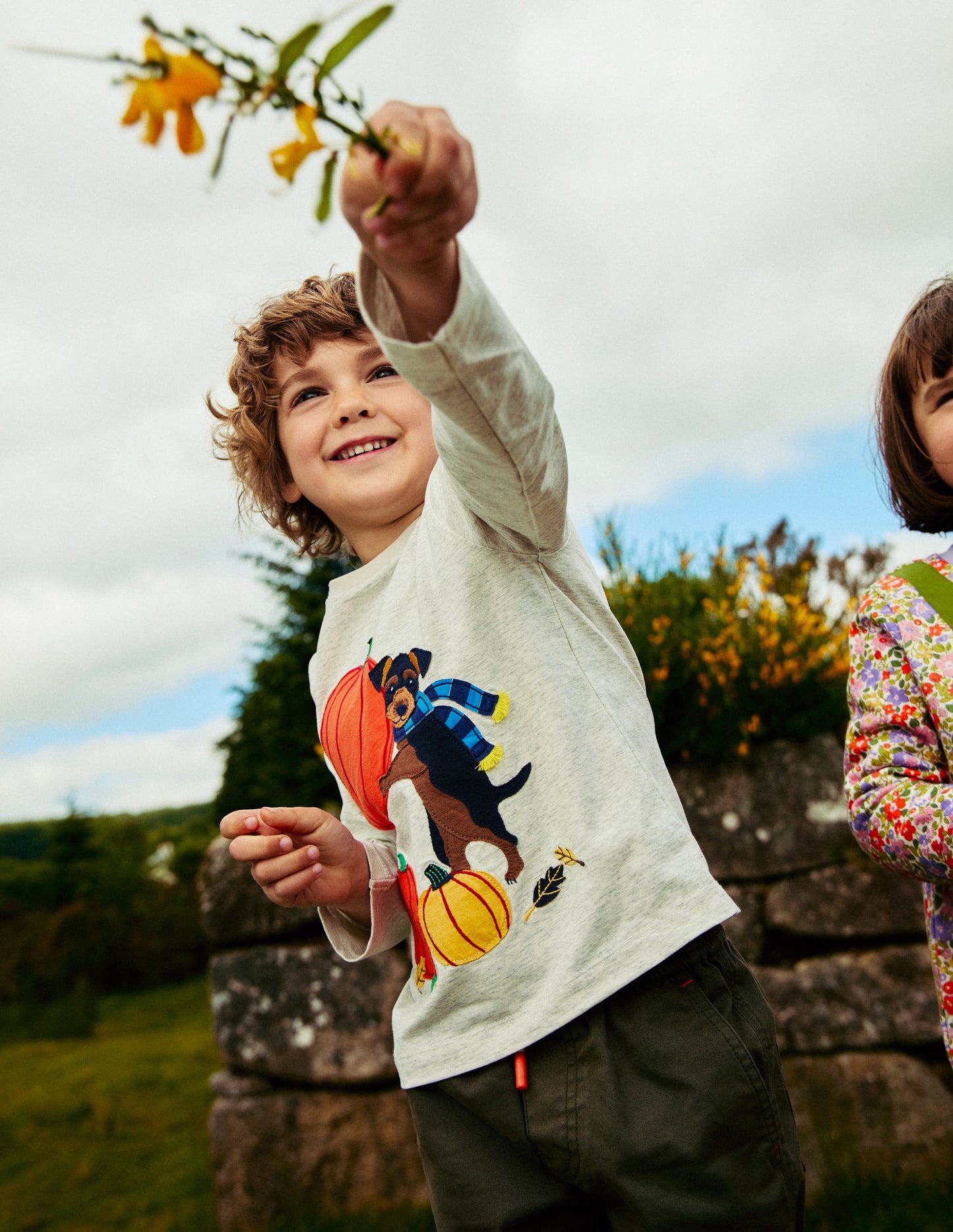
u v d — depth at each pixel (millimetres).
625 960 1075
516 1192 1093
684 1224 1005
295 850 1262
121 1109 4594
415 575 1328
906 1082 2625
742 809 2875
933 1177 2520
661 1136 1024
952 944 1336
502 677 1201
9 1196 3459
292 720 4539
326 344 1456
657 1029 1075
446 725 1218
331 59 547
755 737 2943
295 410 1479
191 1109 4477
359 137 589
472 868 1171
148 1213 3176
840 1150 2613
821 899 2783
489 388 891
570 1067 1076
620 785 1160
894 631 1378
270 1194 2908
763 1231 1030
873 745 1345
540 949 1117
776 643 2947
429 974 1204
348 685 1379
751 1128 1054
